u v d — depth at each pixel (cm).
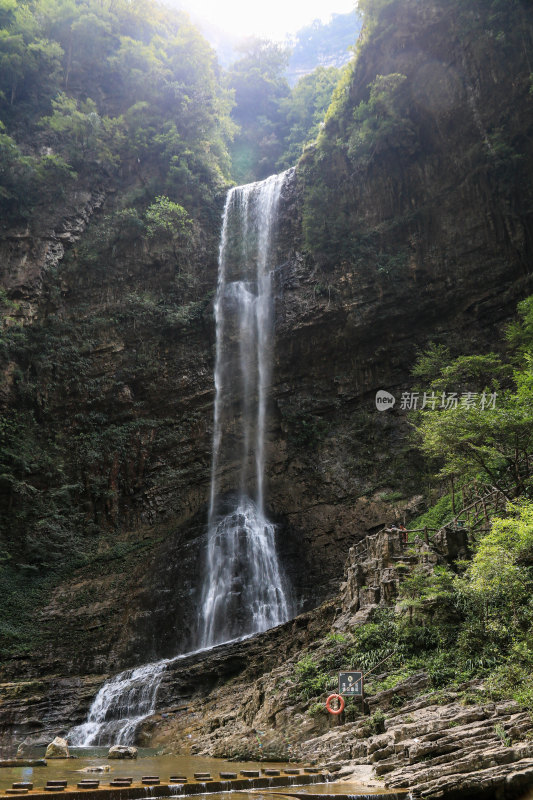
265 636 2066
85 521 3359
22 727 2031
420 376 3322
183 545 3064
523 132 3195
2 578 3048
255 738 1341
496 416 1725
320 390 3556
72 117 4009
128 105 4447
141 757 1377
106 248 3797
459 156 3375
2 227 3606
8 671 2436
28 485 3256
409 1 3441
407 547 1756
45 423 3472
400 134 3456
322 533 3133
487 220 3306
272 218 3969
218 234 4159
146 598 2839
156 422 3616
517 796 819
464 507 2097
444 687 1206
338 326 3509
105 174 4047
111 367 3622
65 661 2531
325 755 1150
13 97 4103
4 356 3400
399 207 3541
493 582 1284
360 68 3688
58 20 4450
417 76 3447
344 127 3728
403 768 945
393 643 1423
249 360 3744
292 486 3372
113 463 3500
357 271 3491
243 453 3569
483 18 3209
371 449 3331
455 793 853
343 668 1438
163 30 4838
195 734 1617
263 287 3850
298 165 3934
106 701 2117
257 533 3045
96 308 3703
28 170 3675
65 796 789
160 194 4122
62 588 3064
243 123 5422
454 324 3375
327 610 1833
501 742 912
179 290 3869
